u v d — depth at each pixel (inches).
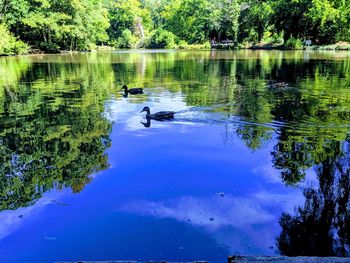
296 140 298.4
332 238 161.8
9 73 869.2
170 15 3161.9
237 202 195.2
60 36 1850.4
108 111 418.9
